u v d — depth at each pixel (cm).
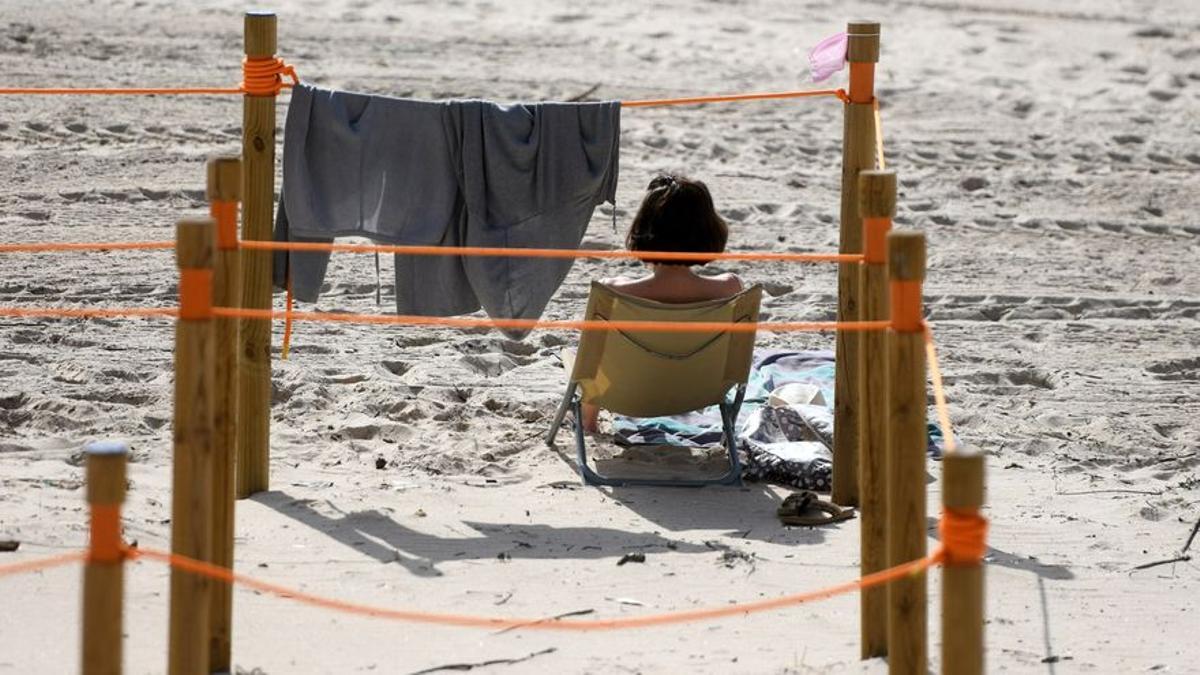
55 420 2950
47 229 4269
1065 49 7706
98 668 1458
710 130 5897
